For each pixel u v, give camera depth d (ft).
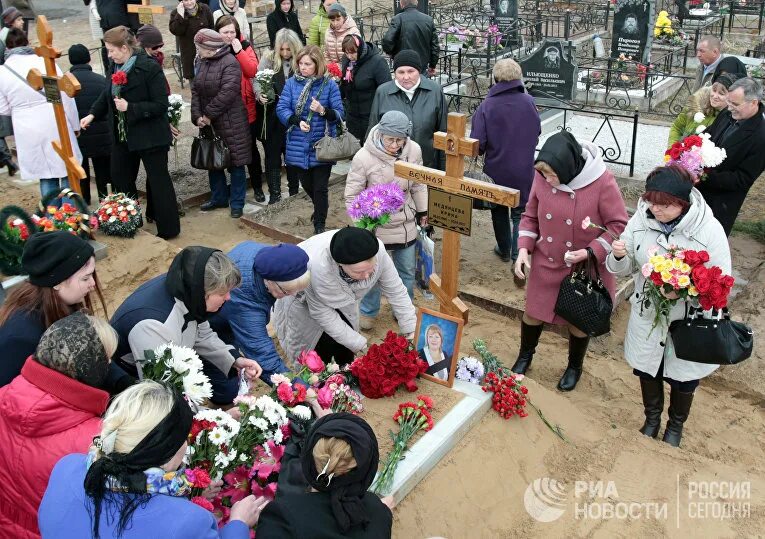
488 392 14.01
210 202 27.63
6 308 10.57
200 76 24.59
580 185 14.84
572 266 15.44
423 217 18.35
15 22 30.35
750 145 18.56
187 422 7.95
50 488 8.02
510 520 12.07
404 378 13.74
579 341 16.69
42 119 22.90
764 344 18.65
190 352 10.48
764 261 22.98
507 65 20.61
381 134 17.28
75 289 10.64
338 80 27.35
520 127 20.83
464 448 13.10
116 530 7.51
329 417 8.51
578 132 36.17
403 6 31.94
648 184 13.25
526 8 62.28
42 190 24.21
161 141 23.15
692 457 13.91
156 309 10.94
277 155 27.09
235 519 8.87
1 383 10.21
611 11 63.10
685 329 13.55
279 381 11.78
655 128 36.78
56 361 8.82
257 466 10.23
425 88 21.84
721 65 22.70
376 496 8.92
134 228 22.43
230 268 10.89
